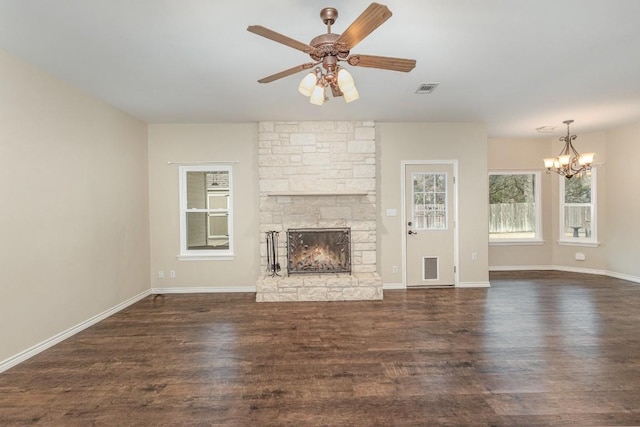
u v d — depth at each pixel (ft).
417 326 12.19
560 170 19.02
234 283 17.43
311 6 7.29
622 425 6.75
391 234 17.67
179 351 10.30
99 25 7.96
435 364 9.30
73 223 11.80
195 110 14.92
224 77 11.16
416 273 17.87
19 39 8.57
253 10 7.41
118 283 14.40
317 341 10.95
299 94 12.90
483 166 17.81
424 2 7.16
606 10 7.52
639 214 18.17
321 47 6.89
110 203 13.93
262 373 8.91
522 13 7.63
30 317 9.99
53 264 10.88
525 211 22.02
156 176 17.20
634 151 18.30
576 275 20.33
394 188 17.65
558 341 10.75
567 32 8.48
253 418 7.07
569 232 21.68
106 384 8.44
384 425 6.82
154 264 17.22
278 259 16.84
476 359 9.57
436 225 17.90
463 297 15.94
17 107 9.59
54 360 9.77
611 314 13.30
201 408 7.43
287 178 16.81
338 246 16.94
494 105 14.62
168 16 7.60
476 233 17.90
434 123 17.66
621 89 12.68
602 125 18.45
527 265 22.09
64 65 10.15
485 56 9.84
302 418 7.06
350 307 14.56
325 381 8.48
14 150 9.50
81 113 12.25
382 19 5.79
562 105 14.69
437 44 9.09
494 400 7.62
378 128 17.57
